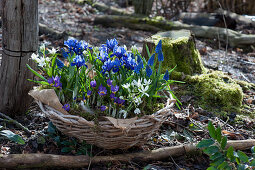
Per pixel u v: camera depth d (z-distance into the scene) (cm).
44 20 570
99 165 218
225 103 314
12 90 254
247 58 475
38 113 274
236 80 363
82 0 717
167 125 275
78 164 214
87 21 599
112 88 204
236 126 286
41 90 210
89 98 225
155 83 215
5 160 202
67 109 206
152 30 577
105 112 211
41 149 231
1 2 235
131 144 217
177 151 234
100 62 227
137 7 630
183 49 353
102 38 516
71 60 220
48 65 224
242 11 711
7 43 242
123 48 219
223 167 202
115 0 786
